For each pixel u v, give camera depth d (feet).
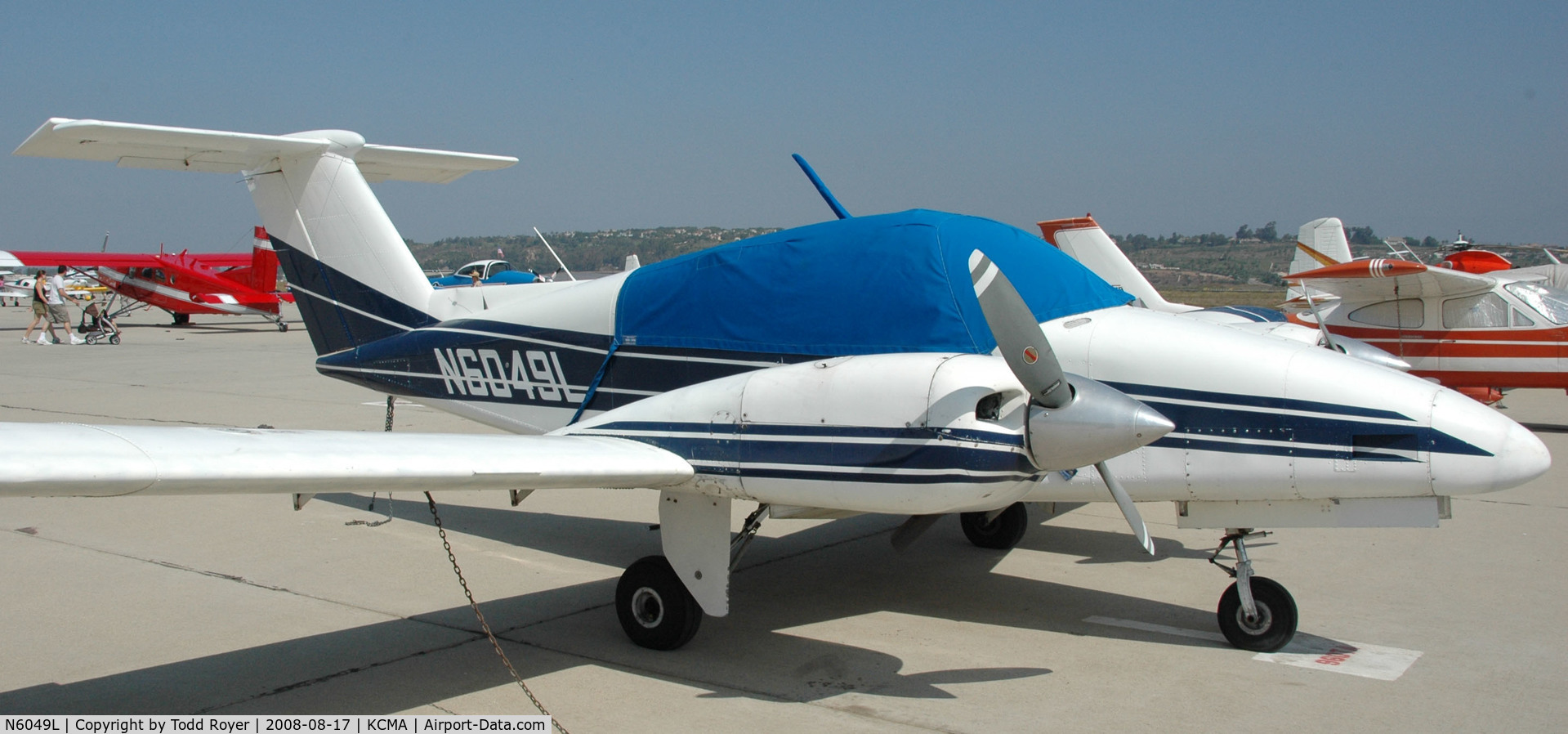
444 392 19.70
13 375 50.55
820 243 15.65
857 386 12.50
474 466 11.53
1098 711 11.75
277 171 21.26
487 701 12.26
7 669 13.20
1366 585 16.92
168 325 99.66
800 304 15.40
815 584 17.48
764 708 12.01
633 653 13.99
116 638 14.44
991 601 16.39
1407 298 37.27
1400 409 12.76
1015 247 15.55
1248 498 13.75
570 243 301.84
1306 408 13.23
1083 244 40.96
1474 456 12.32
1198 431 13.84
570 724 11.58
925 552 19.65
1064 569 18.31
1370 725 11.27
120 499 23.61
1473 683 12.51
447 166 22.36
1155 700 12.09
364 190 20.71
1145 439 11.24
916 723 11.47
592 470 12.32
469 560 18.89
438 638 14.55
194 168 20.49
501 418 18.93
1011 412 12.00
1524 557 18.66
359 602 16.21
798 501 12.84
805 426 12.72
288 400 41.60
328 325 21.45
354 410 38.52
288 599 16.34
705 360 16.24
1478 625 14.79
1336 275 36.45
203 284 90.07
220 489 10.05
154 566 18.22
